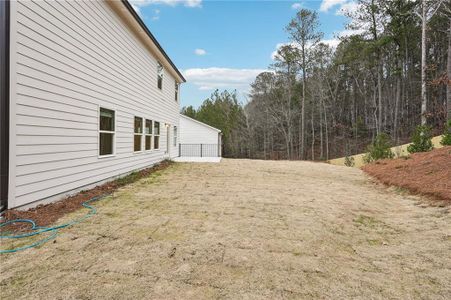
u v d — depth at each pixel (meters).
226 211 4.51
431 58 24.66
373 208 4.89
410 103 26.97
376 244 3.18
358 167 12.70
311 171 10.77
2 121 3.64
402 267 2.57
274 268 2.53
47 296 2.02
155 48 10.16
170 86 13.98
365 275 2.41
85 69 5.72
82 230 3.46
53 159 4.68
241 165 12.76
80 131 5.55
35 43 4.19
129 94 8.26
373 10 20.98
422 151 10.99
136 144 9.01
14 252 2.77
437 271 2.48
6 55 3.65
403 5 20.47
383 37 21.89
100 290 2.11
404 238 3.38
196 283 2.24
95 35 6.15
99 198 5.27
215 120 37.91
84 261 2.60
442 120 19.52
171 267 2.51
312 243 3.17
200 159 15.41
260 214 4.37
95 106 6.18
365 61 25.36
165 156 13.05
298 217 4.24
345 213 4.52
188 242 3.12
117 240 3.14
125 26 7.91
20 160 3.93
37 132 4.27
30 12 4.07
